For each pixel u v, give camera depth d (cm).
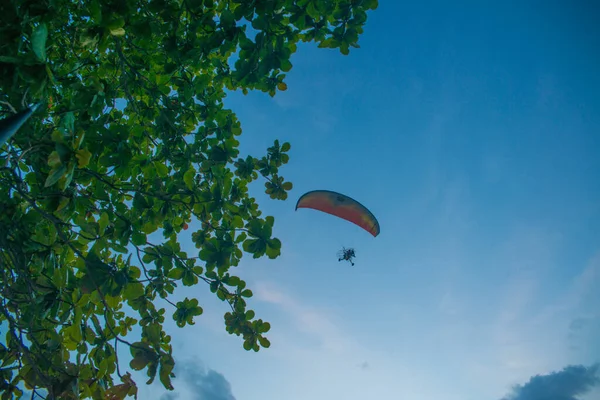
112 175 385
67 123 256
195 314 427
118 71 474
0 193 300
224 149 451
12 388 318
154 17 399
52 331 303
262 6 345
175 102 497
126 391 294
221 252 396
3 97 261
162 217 390
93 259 295
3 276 288
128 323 414
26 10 264
